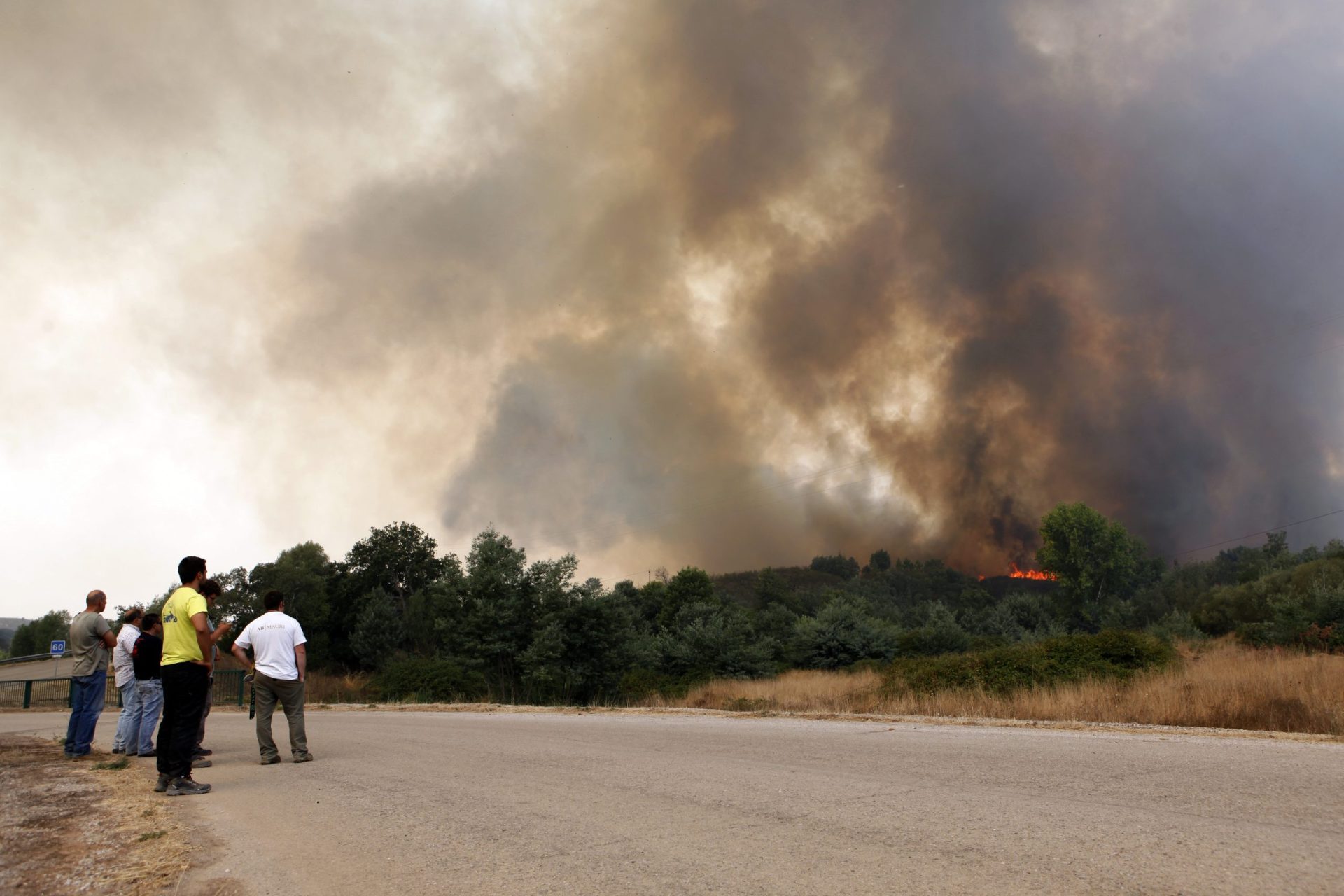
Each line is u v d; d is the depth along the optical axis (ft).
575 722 47.24
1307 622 115.85
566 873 14.42
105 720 58.75
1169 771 22.85
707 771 25.53
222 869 15.49
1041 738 32.19
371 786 24.58
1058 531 336.08
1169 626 186.50
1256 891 12.06
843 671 145.38
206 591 26.30
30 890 14.14
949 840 15.75
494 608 119.34
